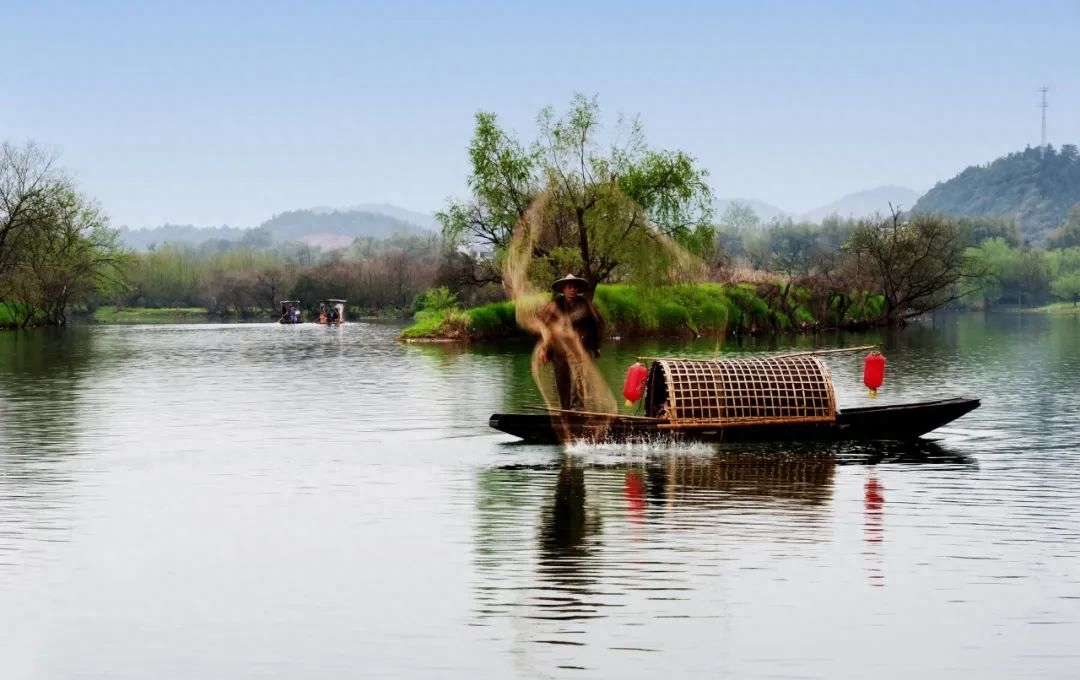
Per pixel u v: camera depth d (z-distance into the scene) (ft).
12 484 53.78
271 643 31.09
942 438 67.67
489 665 29.37
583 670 29.01
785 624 32.09
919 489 51.21
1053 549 39.99
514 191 199.21
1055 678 28.37
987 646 30.42
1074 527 43.39
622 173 196.24
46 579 37.11
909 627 31.83
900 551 39.73
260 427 74.95
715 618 32.58
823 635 31.24
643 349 169.27
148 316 428.97
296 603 34.37
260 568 38.27
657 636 31.22
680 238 200.64
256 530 43.75
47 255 300.20
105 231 320.70
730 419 64.13
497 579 36.52
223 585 36.35
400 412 83.66
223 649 30.71
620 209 191.31
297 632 31.89
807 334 230.48
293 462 59.82
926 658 29.63
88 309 433.89
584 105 193.77
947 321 336.90
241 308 431.84
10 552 40.52
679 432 63.77
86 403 91.40
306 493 51.11
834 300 257.96
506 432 64.34
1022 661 29.43
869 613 32.96
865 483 52.75
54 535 43.09
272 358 153.79
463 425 75.51
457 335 202.18
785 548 40.19
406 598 34.73
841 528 43.29
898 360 141.79
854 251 288.92
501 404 89.35
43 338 223.10
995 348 170.19
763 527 43.50
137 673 29.22
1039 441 66.59
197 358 153.99
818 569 37.45
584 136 193.77
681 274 202.59
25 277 287.48
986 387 103.14
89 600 34.88
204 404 90.17
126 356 158.81
